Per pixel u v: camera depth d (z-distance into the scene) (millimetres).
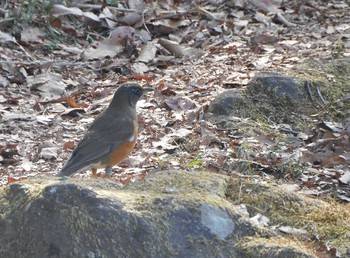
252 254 7766
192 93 14445
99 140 10320
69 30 18250
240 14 20078
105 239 7586
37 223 7629
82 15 18703
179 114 13320
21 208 7754
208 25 19125
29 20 18078
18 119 13656
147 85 15117
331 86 13719
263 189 8883
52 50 17547
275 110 13078
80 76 16234
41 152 12164
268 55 16750
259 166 10984
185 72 15914
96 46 17703
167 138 12250
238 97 13094
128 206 7832
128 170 11117
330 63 14641
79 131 13156
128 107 10727
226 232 7914
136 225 7691
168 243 7711
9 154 12227
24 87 15516
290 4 20969
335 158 11391
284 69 14641
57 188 7711
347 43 17172
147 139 12328
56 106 14445
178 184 8500
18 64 16281
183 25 19047
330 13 20234
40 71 16125
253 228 8008
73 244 7527
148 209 7840
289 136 12336
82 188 7746
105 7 19219
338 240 8320
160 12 19391
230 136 12188
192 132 12461
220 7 20359
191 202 7965
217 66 16156
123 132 10461
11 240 7684
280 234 8250
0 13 18234
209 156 11414
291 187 10305
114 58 17219
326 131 12359
